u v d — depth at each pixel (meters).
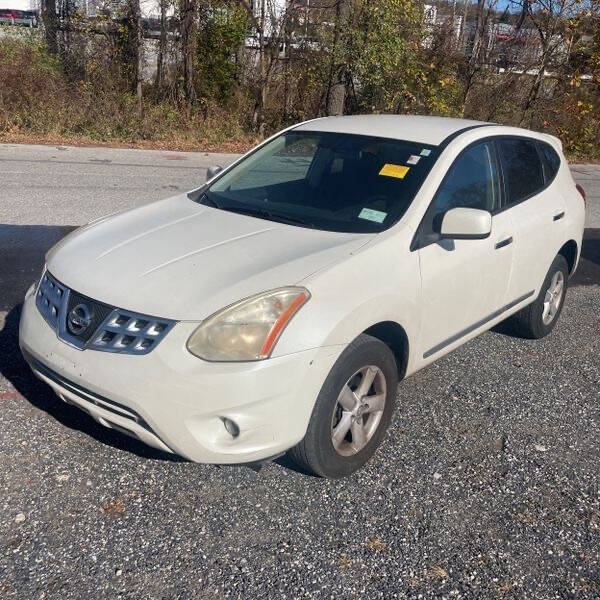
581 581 3.03
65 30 17.80
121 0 17.23
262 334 3.10
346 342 3.31
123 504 3.31
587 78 19.58
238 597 2.81
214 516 3.27
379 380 3.66
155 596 2.78
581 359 5.37
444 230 3.88
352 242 3.68
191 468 3.60
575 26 18.62
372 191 4.12
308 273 3.34
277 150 4.78
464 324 4.36
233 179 4.67
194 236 3.78
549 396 4.70
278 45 17.69
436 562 3.08
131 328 3.16
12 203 8.92
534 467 3.85
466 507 3.47
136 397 3.07
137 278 3.34
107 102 16.19
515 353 5.37
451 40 19.09
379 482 3.61
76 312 3.33
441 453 3.92
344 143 4.53
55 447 3.68
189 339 3.07
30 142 14.52
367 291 3.44
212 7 17.89
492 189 4.62
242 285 3.22
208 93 18.39
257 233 3.80
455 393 4.64
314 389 3.22
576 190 5.83
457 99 19.50
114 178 11.33
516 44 19.84
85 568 2.90
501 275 4.61
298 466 3.65
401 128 4.60
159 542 3.08
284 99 18.30
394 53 16.86
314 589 2.88
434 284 3.91
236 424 3.07
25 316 3.65
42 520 3.16
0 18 24.88
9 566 2.88
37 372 3.53
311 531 3.21
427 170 4.15
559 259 5.55
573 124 19.72
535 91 19.98
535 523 3.38
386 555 3.10
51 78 16.30
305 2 17.38
